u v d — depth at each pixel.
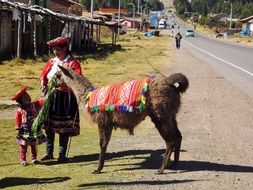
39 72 31.05
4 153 13.15
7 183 10.65
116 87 10.93
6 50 38.44
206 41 113.00
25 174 11.26
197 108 19.45
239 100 21.64
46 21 47.59
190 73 33.34
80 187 10.20
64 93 12.09
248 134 14.96
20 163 12.16
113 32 75.62
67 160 12.34
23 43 41.59
